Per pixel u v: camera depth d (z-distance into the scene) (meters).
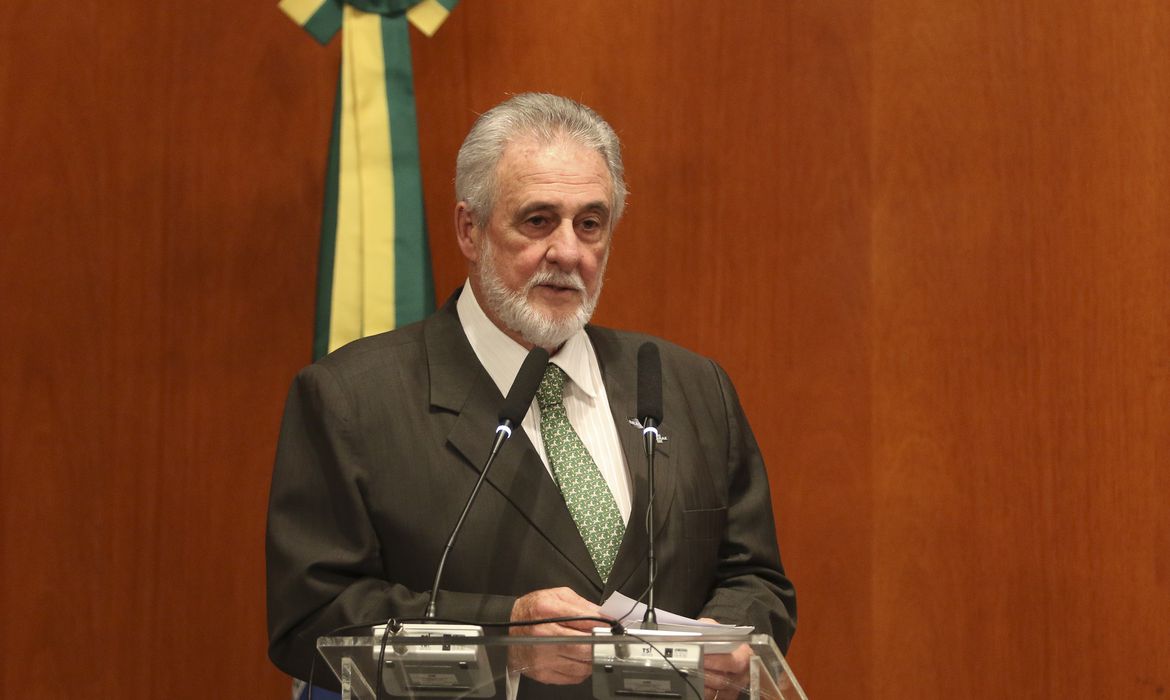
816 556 10.45
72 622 9.80
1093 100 9.80
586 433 6.93
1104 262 9.69
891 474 10.41
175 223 10.10
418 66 10.41
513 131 6.90
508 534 6.49
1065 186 9.91
